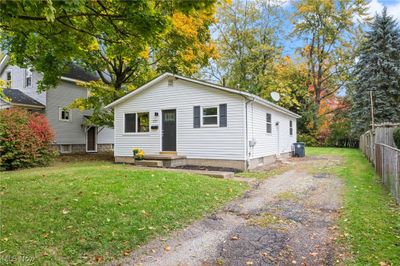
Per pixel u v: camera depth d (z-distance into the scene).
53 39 5.41
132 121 14.28
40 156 12.34
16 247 3.70
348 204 5.96
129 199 5.80
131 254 3.79
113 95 16.72
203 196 6.57
